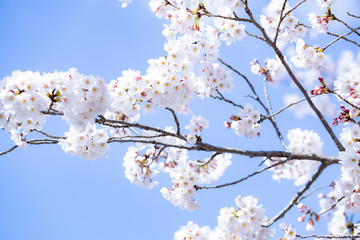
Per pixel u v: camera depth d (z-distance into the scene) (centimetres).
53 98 312
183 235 515
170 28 443
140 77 385
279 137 511
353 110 471
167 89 382
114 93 391
